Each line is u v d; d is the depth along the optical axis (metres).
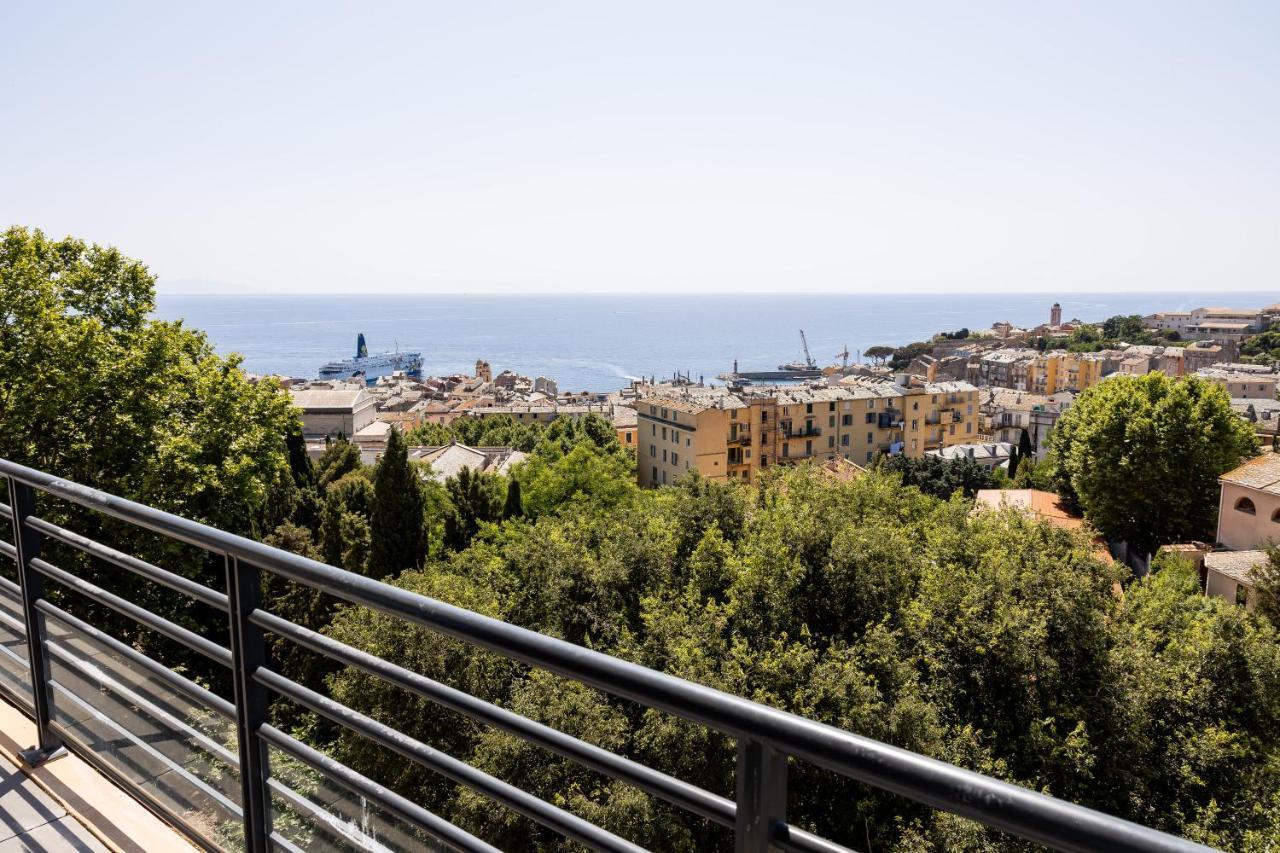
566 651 1.32
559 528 20.17
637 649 14.45
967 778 0.93
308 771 1.95
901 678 13.32
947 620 15.51
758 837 1.12
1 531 13.45
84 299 19.98
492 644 1.41
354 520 31.91
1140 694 14.35
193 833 2.35
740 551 18.55
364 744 12.43
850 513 23.47
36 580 2.82
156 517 2.12
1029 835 0.87
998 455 80.00
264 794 2.08
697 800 1.20
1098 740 13.97
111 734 2.61
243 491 19.19
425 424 96.19
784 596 15.54
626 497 48.03
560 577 17.34
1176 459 35.06
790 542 16.50
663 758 10.95
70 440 17.39
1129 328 192.88
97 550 2.46
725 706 1.13
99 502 2.32
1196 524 35.75
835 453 78.38
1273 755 14.10
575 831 1.39
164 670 2.32
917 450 82.06
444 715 12.62
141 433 17.55
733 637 14.38
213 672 18.33
